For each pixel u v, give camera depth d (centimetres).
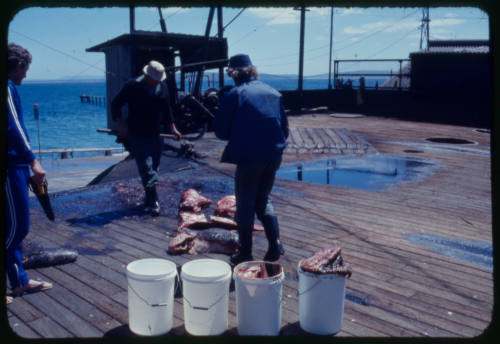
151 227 483
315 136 1223
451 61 2152
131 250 414
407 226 497
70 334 272
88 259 391
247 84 351
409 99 2214
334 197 627
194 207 523
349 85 2405
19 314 295
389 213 551
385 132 1409
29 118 8088
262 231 474
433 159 972
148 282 262
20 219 299
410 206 586
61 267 374
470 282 352
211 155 966
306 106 2270
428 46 2619
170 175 768
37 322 286
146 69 496
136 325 271
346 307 309
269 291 264
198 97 1353
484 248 429
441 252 417
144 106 506
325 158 977
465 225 504
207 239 420
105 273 362
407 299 322
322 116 1945
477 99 2123
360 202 603
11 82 290
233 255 378
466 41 2588
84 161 2050
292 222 507
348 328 282
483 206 592
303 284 275
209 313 267
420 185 723
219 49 1430
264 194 375
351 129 1482
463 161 948
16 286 317
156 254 405
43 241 436
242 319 272
